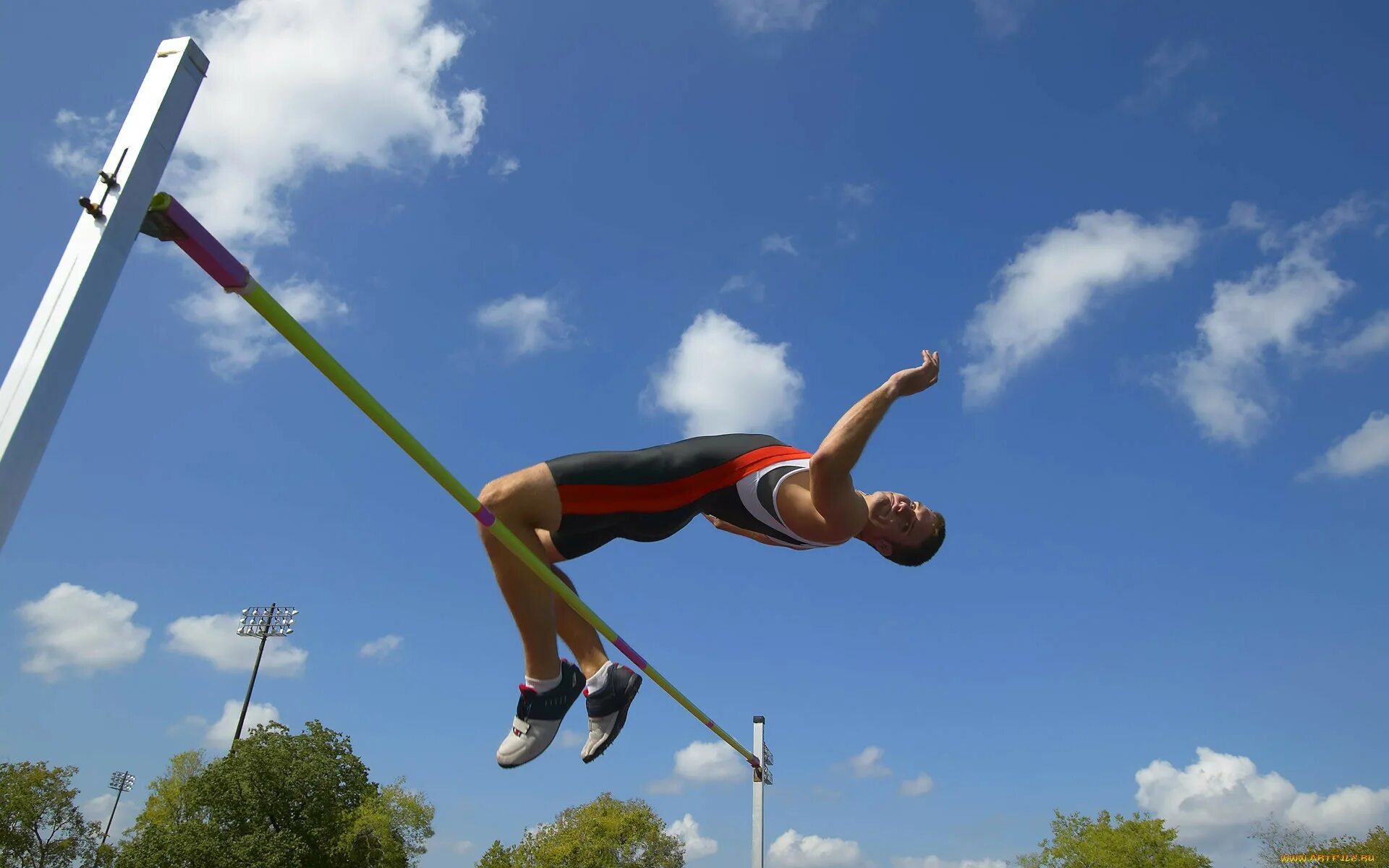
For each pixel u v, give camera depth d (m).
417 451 1.85
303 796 28.00
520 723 2.71
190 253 1.45
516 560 2.58
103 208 1.32
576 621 3.18
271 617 32.56
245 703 30.28
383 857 26.91
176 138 1.43
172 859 25.14
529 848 32.22
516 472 2.56
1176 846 26.11
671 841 32.41
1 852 29.59
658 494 2.70
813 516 2.72
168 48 1.46
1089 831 27.33
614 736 3.08
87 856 31.36
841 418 2.58
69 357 1.26
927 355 2.64
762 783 8.41
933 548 3.38
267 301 1.54
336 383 1.70
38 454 1.22
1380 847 23.61
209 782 27.05
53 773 31.56
